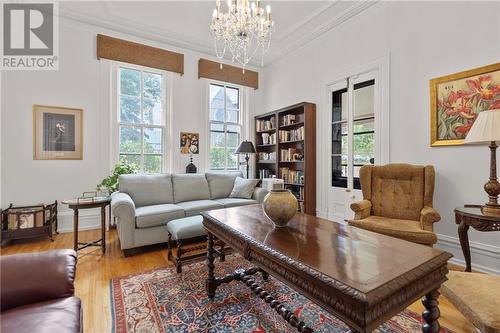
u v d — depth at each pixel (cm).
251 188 389
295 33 394
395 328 154
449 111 251
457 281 131
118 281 212
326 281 91
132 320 161
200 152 458
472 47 236
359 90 343
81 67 366
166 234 292
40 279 107
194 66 454
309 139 397
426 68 270
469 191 239
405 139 288
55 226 341
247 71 510
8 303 100
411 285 94
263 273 209
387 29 305
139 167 412
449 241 253
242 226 159
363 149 339
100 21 366
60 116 354
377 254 112
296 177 421
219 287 202
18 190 332
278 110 445
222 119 491
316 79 407
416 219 251
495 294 117
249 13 257
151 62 410
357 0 312
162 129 430
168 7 337
